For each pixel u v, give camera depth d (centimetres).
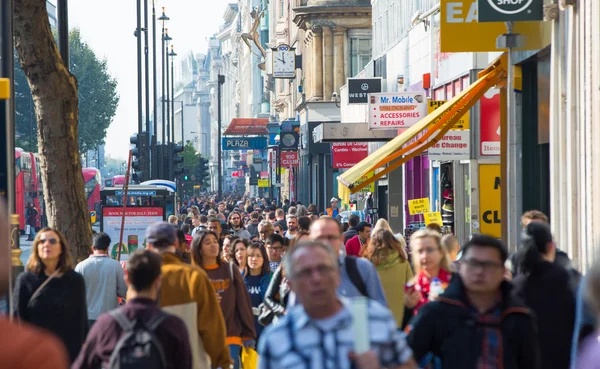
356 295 1370
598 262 648
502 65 3066
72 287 1755
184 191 16075
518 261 1388
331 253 890
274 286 1861
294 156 11538
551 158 2741
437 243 1534
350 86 6844
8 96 1683
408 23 5678
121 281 2094
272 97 18150
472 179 3866
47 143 2873
